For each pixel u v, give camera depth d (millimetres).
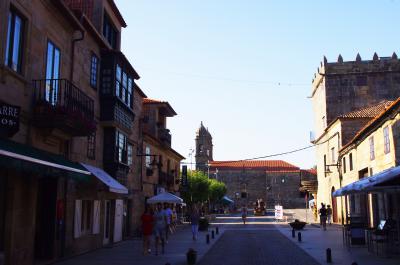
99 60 21281
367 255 17422
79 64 18469
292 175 103938
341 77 44188
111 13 23406
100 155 21375
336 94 44062
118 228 24125
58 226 16125
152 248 20875
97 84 21031
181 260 16281
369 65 43750
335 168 39688
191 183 53062
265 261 16203
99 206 20703
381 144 24859
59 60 16328
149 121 36312
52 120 13969
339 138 37719
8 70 12289
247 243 23625
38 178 14602
